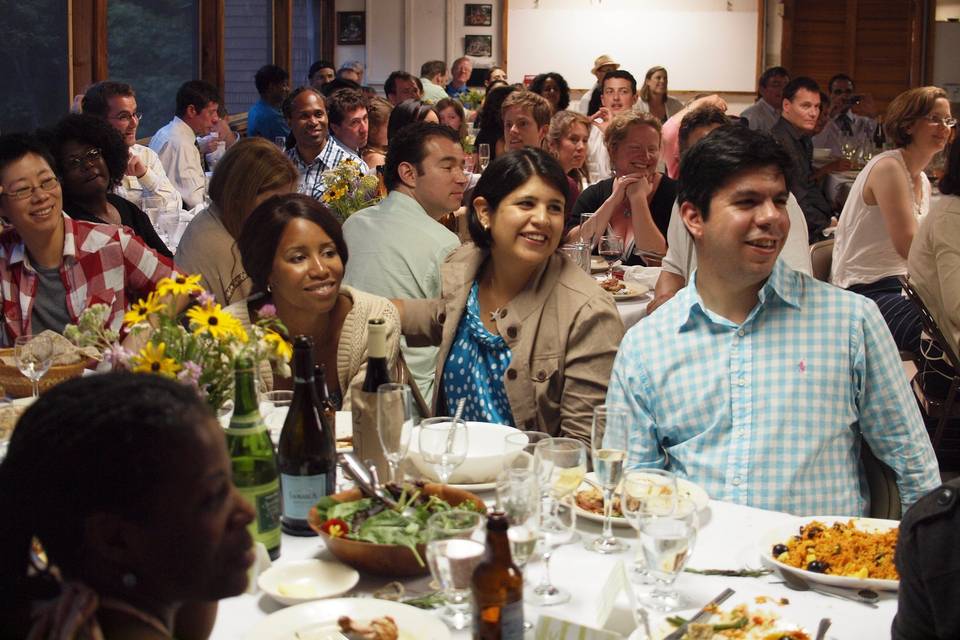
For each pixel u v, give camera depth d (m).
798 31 14.50
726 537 1.79
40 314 3.12
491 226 2.46
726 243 2.07
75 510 0.97
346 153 6.20
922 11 14.28
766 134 2.09
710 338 2.16
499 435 2.14
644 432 2.22
